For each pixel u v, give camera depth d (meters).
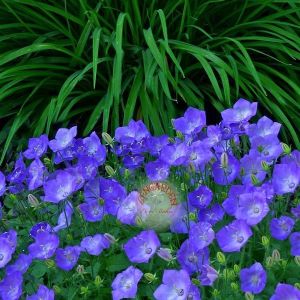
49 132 1.59
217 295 0.95
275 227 1.00
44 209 1.19
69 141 1.20
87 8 1.59
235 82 1.58
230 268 1.01
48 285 1.05
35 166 1.19
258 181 1.06
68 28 1.63
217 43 1.63
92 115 1.53
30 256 1.04
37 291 1.02
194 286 0.95
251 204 0.97
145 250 1.00
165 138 1.22
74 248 1.03
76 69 1.65
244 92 1.62
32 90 1.65
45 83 1.63
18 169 1.20
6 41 1.68
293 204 1.12
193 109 1.22
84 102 1.66
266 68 1.62
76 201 1.21
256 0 1.65
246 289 0.94
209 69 1.50
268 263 0.95
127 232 1.09
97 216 1.10
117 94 1.48
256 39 1.61
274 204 1.08
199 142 1.12
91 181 1.15
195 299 0.95
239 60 1.62
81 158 1.13
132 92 1.53
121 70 1.56
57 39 1.66
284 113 1.59
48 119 1.50
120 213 1.05
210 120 1.64
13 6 1.62
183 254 0.99
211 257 1.04
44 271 1.06
